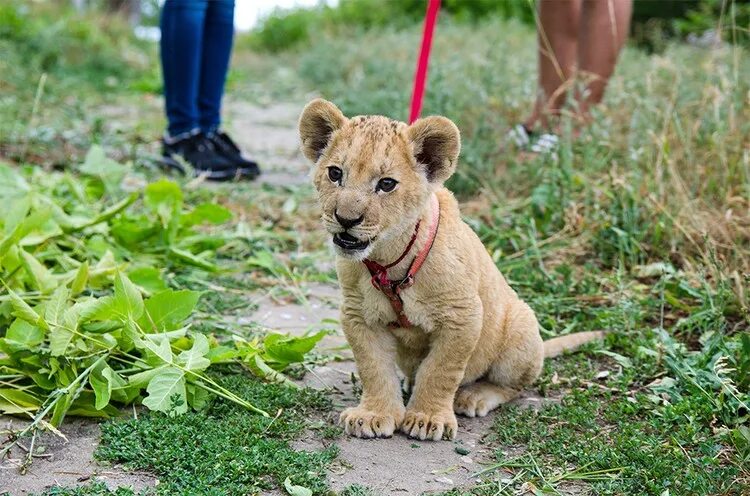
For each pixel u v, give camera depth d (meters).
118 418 1.98
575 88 3.16
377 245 1.99
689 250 2.63
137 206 2.94
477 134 3.12
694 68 3.74
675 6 6.15
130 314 2.09
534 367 2.16
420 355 2.12
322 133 2.04
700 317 2.34
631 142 2.91
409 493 1.85
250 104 5.88
